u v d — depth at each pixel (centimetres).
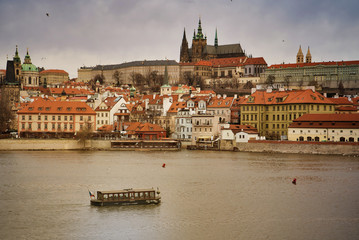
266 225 12312
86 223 12419
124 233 11731
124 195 14112
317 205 14075
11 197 14950
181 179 17762
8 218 12825
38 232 11806
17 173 18938
